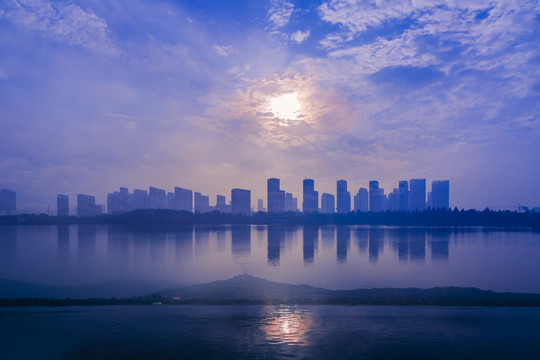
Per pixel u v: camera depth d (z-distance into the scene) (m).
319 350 13.58
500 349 13.72
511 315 19.34
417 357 12.90
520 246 121.50
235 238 169.88
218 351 13.48
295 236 182.00
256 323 17.48
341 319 18.39
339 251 110.88
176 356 12.95
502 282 55.56
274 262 86.25
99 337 15.18
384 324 17.27
